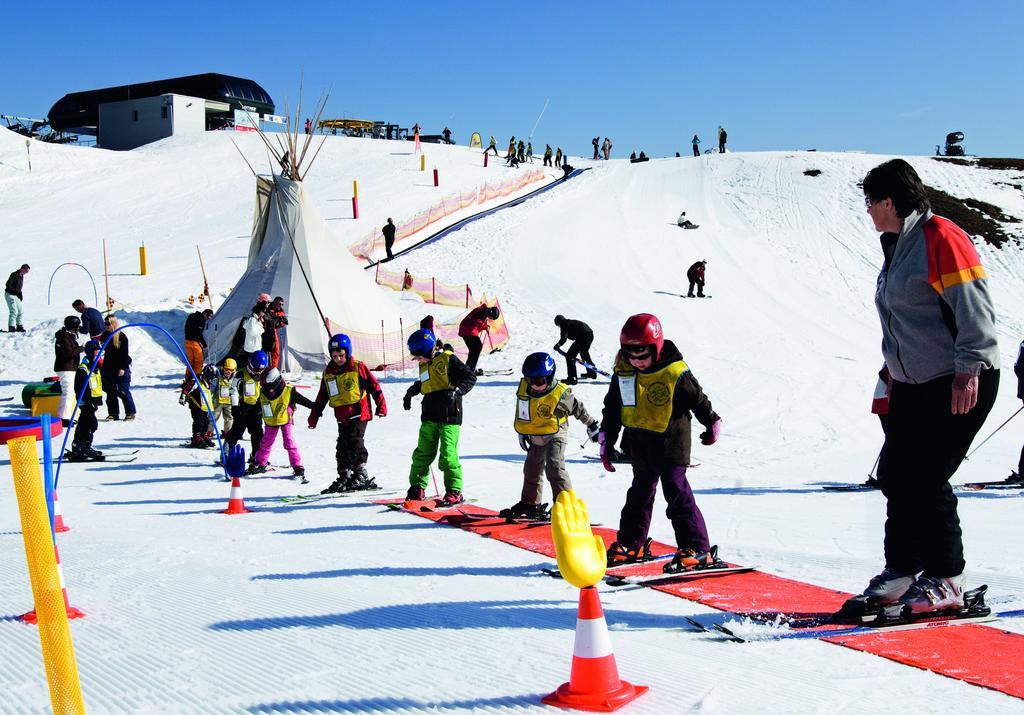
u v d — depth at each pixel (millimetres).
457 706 3225
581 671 3213
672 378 5266
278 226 21438
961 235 3951
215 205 41531
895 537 4277
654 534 6789
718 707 3156
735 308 26375
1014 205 42062
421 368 8133
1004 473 10273
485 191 43344
